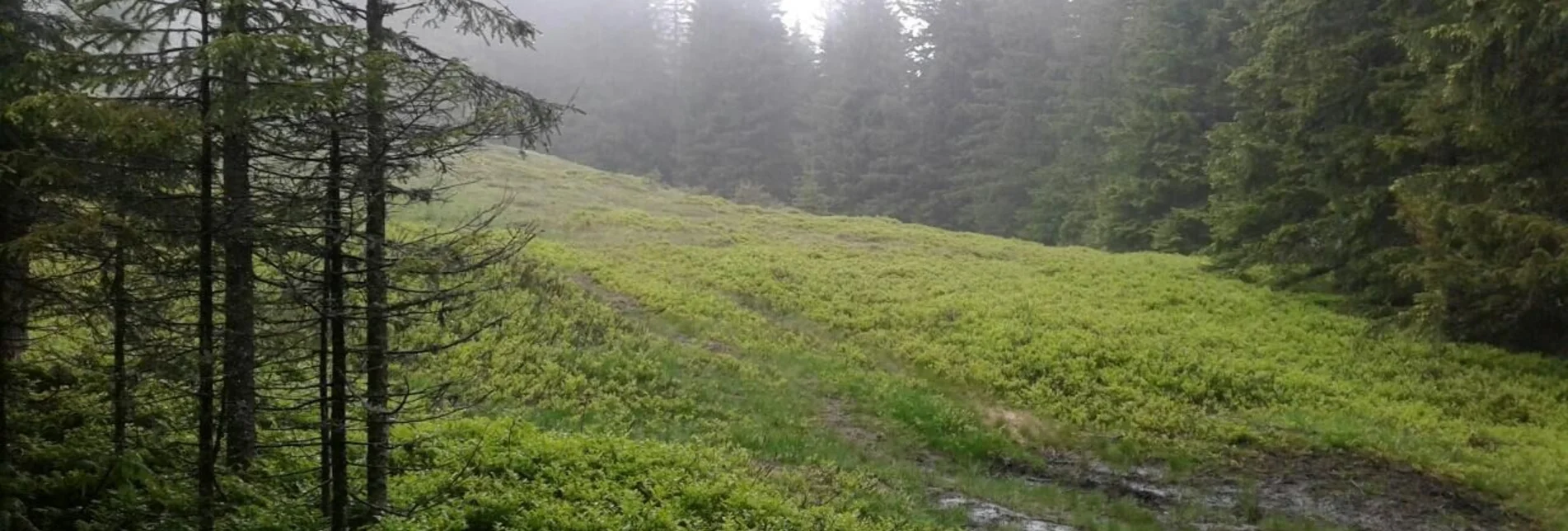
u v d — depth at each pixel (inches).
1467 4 650.2
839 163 2815.0
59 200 296.8
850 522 450.0
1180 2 1617.9
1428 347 800.3
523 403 585.6
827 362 803.4
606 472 444.5
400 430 448.5
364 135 299.0
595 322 776.9
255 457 356.5
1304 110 954.1
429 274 310.0
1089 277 1147.9
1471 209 659.4
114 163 283.3
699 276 1080.2
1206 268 1200.2
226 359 298.5
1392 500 553.0
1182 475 604.4
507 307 757.9
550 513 379.2
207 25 276.4
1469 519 528.4
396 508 349.1
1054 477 605.9
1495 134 657.6
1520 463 582.9
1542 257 621.9
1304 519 530.9
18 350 333.1
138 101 271.1
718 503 432.1
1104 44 2233.0
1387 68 858.1
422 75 298.4
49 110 248.4
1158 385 746.8
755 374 744.3
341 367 307.0
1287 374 757.3
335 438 308.0
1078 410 703.7
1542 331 780.0
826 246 1350.9
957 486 572.7
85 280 319.9
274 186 299.1
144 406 347.9
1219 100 1556.3
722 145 2987.2
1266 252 1001.5
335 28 287.0
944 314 952.3
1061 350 822.5
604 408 601.3
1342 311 944.9
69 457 304.2
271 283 297.7
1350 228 881.5
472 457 410.9
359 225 312.0
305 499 349.1
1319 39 962.1
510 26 360.2
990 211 2450.8
